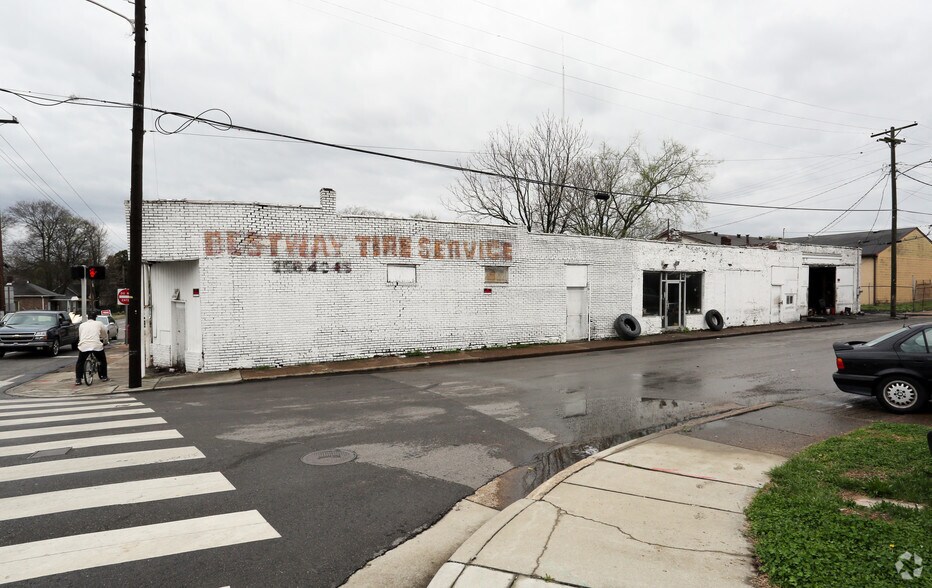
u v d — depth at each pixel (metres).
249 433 8.01
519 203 33.31
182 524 4.80
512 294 19.34
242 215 14.85
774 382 11.98
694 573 3.71
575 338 21.44
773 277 28.58
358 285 16.41
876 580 3.40
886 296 42.56
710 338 22.64
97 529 4.68
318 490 5.68
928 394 8.57
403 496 5.56
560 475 5.84
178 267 15.17
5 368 17.95
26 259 68.56
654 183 34.53
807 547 3.85
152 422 8.78
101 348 13.83
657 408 9.62
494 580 3.68
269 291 15.18
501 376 13.51
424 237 17.53
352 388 12.05
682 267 24.42
